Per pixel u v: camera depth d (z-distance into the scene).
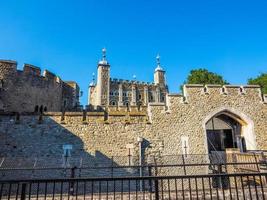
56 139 14.14
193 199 8.52
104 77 61.47
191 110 16.11
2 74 16.33
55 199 8.83
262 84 36.84
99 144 14.50
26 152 13.59
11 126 13.87
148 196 9.17
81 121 14.72
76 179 5.16
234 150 15.08
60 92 20.88
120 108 21.19
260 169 11.42
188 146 15.30
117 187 13.08
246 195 8.78
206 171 14.64
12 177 12.93
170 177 5.46
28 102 17.38
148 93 70.00
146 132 15.16
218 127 18.11
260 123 16.59
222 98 16.73
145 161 14.55
